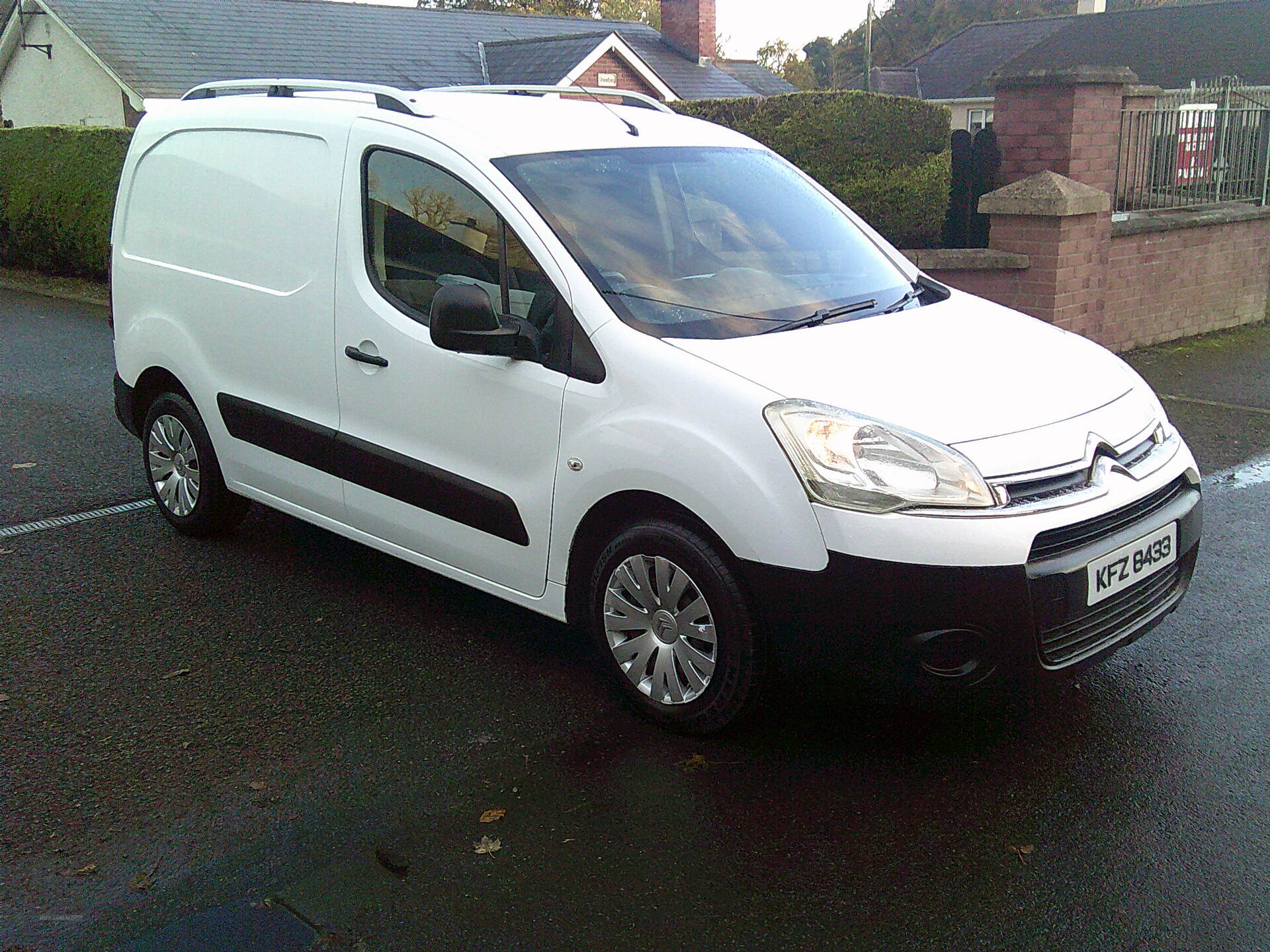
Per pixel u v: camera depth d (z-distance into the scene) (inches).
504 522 160.9
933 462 130.6
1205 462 276.1
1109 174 379.9
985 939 113.2
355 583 203.9
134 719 156.9
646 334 147.6
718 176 186.1
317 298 182.7
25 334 448.1
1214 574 206.2
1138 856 125.6
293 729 154.2
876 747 148.3
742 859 125.8
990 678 131.5
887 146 382.6
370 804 136.8
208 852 127.6
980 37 1785.2
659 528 145.1
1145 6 2546.8
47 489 255.4
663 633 149.1
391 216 173.5
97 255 569.9
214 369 205.2
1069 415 143.7
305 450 188.4
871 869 124.1
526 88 208.5
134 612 190.9
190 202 208.7
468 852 127.5
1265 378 365.1
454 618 189.5
